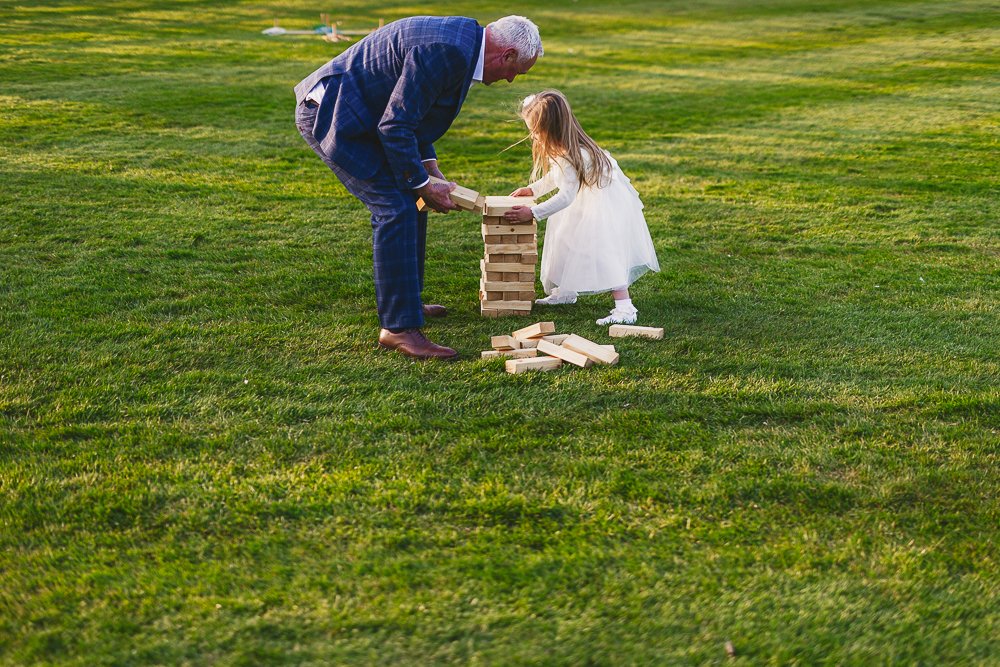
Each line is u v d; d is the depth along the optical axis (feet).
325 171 26.21
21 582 8.14
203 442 10.73
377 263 13.29
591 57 57.11
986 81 48.11
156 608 7.86
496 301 15.64
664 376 12.98
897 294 17.03
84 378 12.34
